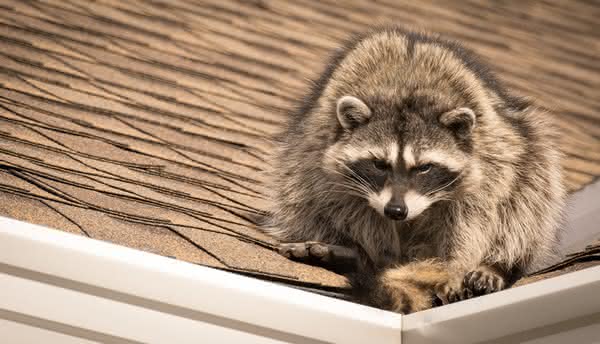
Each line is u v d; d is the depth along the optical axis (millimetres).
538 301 6301
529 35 19344
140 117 10570
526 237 9133
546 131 9664
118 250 6238
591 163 12430
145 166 9203
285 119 10898
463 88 9148
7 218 6156
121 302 6238
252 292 6445
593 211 10750
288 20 16469
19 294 6102
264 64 13812
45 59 11516
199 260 7020
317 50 15156
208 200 8898
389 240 9172
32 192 7461
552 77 16672
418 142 8852
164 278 6273
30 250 6070
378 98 9062
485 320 6484
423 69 9195
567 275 6316
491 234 9055
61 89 10680
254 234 8523
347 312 6715
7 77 10523
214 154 10195
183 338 6344
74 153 8898
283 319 6543
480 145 9023
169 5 15617
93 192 7980
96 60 12102
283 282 7270
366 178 8891
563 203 9789
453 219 9078
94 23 13641
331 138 9148
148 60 12680
